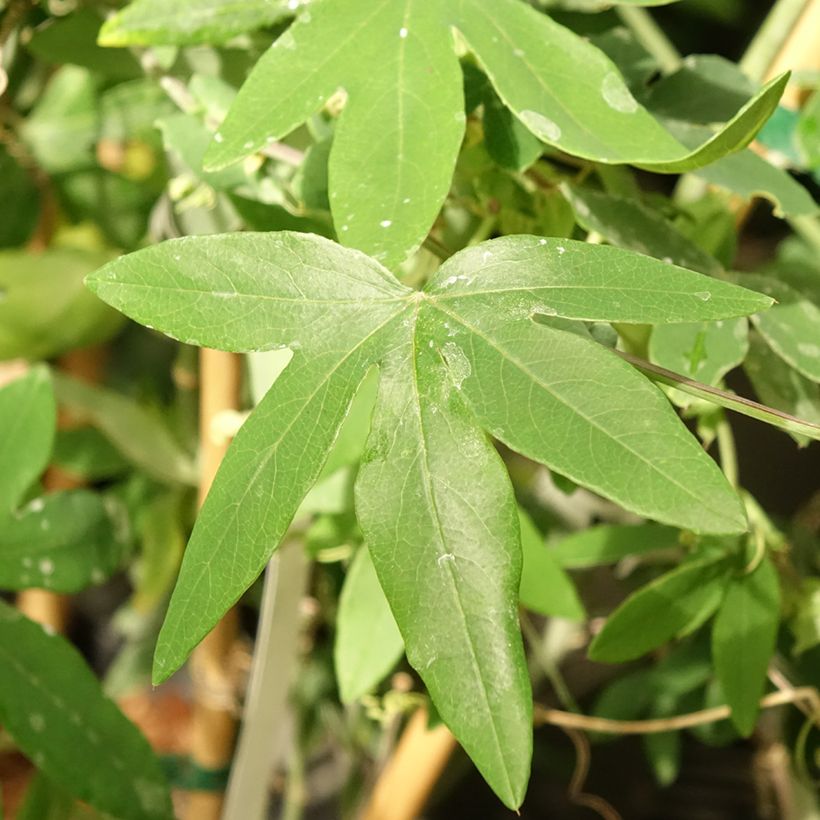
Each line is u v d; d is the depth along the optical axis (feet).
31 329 1.61
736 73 1.18
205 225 1.33
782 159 1.26
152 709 2.17
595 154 0.93
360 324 0.88
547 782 2.19
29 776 1.84
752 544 1.21
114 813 1.14
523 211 1.18
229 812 1.49
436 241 1.08
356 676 1.26
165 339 2.18
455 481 0.82
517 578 0.80
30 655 1.14
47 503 1.23
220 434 1.43
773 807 1.99
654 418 0.81
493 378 0.84
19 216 1.64
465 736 0.79
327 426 0.85
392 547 0.82
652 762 1.76
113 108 1.56
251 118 0.96
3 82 1.33
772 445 2.16
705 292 0.84
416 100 0.95
